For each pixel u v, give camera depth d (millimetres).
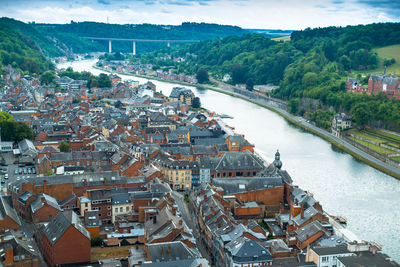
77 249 184625
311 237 197250
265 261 175500
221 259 190500
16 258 172125
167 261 165000
